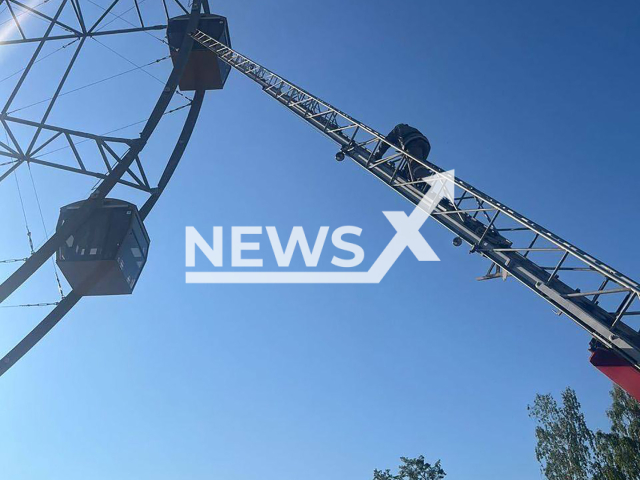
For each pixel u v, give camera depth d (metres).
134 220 30.11
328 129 24.09
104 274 29.27
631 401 51.44
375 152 21.11
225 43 38.34
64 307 29.72
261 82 30.20
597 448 52.56
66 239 28.00
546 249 14.38
